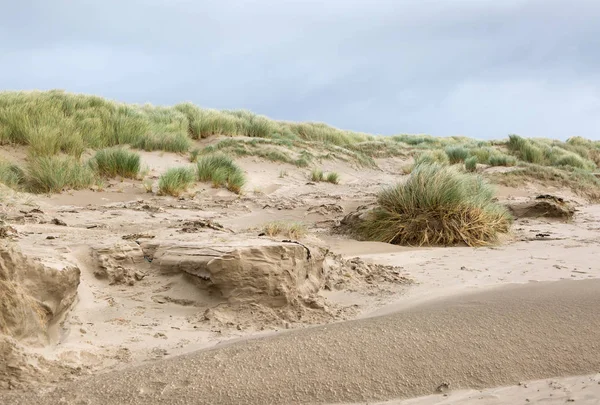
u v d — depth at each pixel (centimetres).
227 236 609
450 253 718
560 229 945
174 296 446
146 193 1202
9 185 1073
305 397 277
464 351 315
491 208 907
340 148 2108
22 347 312
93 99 1892
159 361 321
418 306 423
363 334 336
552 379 292
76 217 873
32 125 1458
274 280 445
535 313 364
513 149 2489
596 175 1822
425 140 3059
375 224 854
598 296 397
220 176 1356
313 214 1079
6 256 336
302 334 346
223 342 367
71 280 384
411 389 285
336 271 542
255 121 2255
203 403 271
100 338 366
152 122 1872
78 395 279
